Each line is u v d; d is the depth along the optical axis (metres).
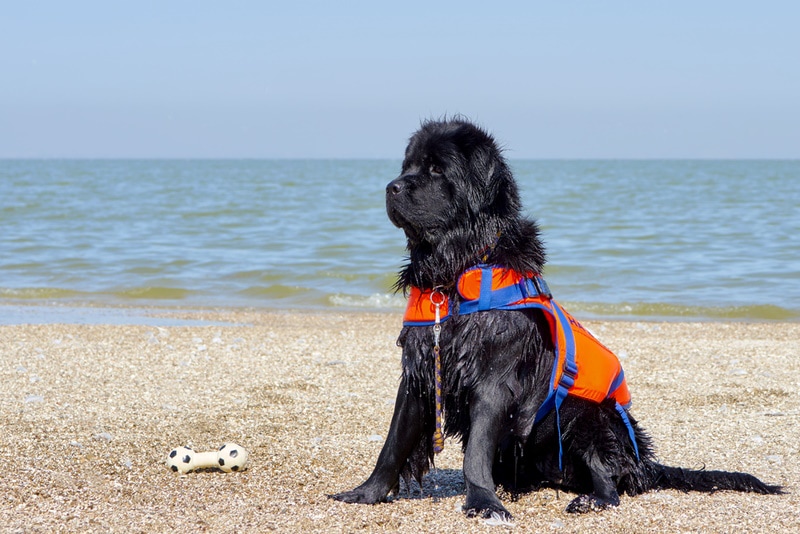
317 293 16.42
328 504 4.80
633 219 28.84
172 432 6.46
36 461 5.61
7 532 4.31
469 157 4.50
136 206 34.34
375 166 158.88
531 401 4.57
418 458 4.81
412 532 4.36
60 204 34.78
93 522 4.50
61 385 8.01
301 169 126.00
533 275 4.55
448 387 4.53
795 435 6.55
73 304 15.10
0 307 14.59
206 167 144.12
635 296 15.98
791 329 12.66
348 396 7.73
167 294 16.33
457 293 4.48
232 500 4.93
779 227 26.11
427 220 4.48
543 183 58.72
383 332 11.98
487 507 4.38
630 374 8.91
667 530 4.43
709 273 18.22
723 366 9.33
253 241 23.44
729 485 5.08
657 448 6.24
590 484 4.97
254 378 8.45
